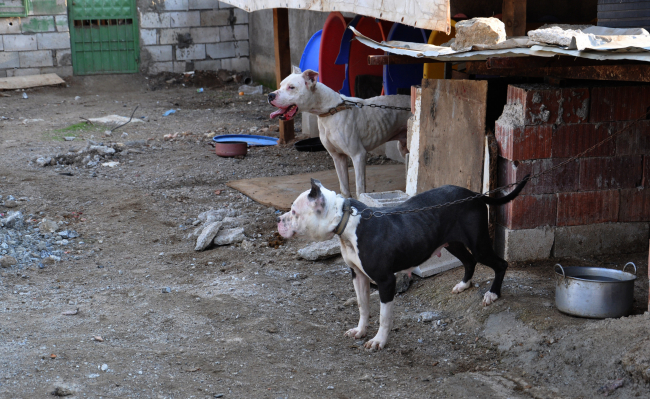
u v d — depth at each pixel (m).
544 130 5.64
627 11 5.73
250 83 20.41
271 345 4.89
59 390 4.05
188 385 4.23
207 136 12.96
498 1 10.19
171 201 8.83
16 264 6.61
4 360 4.45
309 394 4.18
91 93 18.89
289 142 12.19
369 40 6.54
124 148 11.62
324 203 4.54
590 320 4.68
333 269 6.54
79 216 8.16
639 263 5.85
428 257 4.90
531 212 5.79
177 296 5.83
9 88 18.20
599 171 5.88
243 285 6.10
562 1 10.28
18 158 10.94
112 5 19.58
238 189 9.20
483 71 6.17
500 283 5.18
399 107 7.98
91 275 6.43
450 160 6.34
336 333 5.18
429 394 4.19
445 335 5.07
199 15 20.31
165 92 19.20
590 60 5.16
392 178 9.37
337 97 7.53
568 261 5.90
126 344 4.83
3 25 18.72
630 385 3.95
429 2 5.44
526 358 4.52
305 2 8.15
